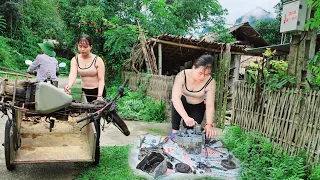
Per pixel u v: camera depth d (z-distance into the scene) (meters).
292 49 4.92
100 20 13.74
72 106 3.48
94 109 3.59
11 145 3.34
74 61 4.32
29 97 3.32
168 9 15.04
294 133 4.12
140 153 3.27
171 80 8.04
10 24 21.62
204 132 3.40
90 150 3.73
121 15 14.48
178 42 8.77
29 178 3.58
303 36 4.71
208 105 3.45
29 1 25.17
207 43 8.44
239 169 3.30
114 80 14.61
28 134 4.18
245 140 4.55
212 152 3.41
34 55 22.66
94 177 3.63
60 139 4.11
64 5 15.28
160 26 13.66
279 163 3.94
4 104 3.22
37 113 3.40
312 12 4.77
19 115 3.78
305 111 3.92
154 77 9.34
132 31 12.09
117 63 14.56
